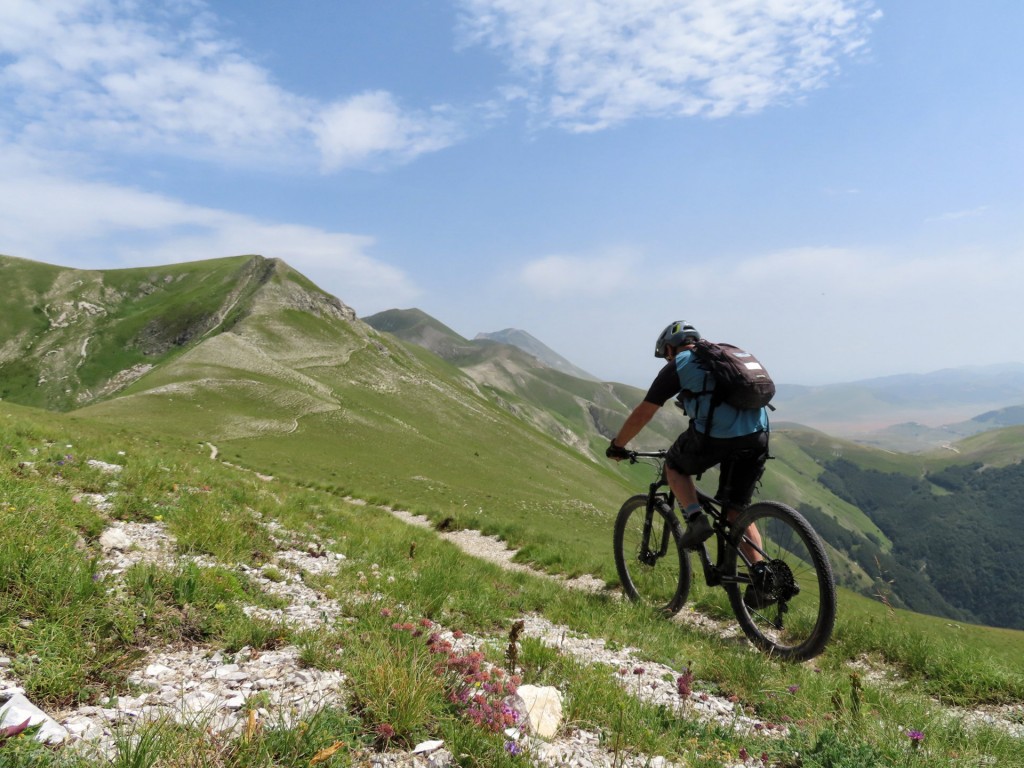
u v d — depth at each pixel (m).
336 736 3.05
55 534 5.38
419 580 7.22
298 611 5.41
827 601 5.61
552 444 174.75
